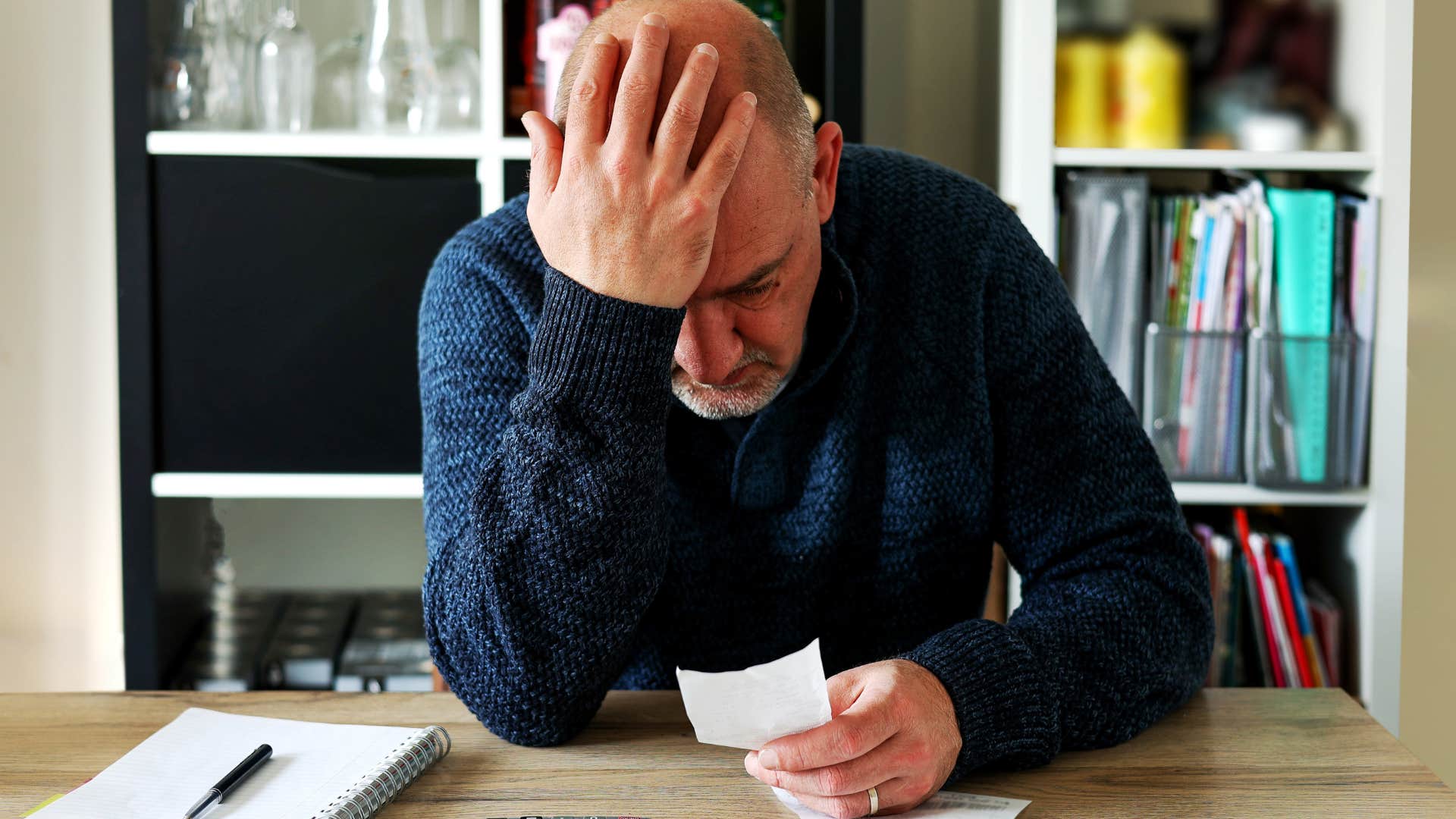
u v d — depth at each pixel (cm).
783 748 77
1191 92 183
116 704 98
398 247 183
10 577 219
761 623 108
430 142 180
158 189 179
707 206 80
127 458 181
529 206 86
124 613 181
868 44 217
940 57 217
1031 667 88
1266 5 182
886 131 219
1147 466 111
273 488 183
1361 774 86
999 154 200
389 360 184
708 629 108
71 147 214
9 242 215
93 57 213
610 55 82
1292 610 183
